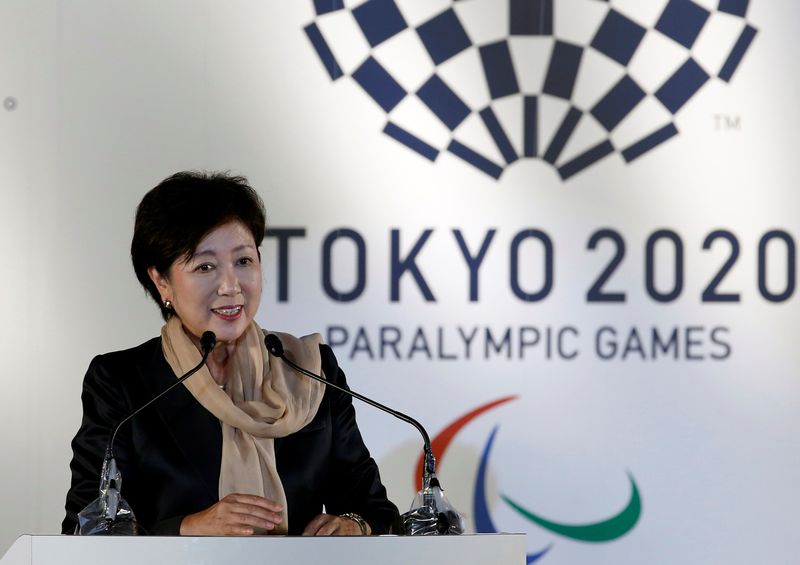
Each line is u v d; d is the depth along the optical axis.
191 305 8.41
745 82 13.55
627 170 13.49
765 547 13.38
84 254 13.36
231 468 8.27
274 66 13.48
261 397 8.60
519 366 13.41
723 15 13.54
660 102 13.50
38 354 13.29
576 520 13.35
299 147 13.48
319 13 13.47
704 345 13.45
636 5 13.52
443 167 13.45
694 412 13.43
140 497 8.33
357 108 13.47
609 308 13.44
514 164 13.48
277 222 13.44
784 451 13.43
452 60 13.48
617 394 13.41
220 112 13.46
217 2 13.45
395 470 13.36
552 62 13.49
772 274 13.48
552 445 13.40
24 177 13.32
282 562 6.25
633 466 13.39
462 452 13.38
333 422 8.81
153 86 13.44
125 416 8.39
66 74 13.37
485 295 13.43
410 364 13.40
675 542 13.35
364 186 13.45
